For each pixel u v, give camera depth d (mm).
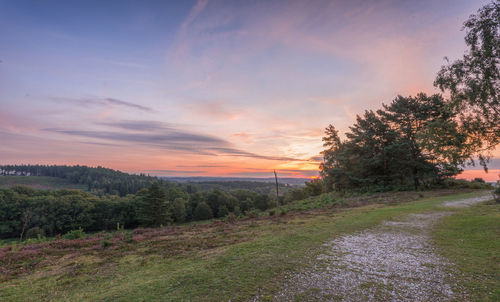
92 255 10781
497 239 9320
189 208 80062
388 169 41625
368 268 7172
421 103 35938
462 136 13555
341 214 19844
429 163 35875
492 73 11961
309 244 10172
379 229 13023
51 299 6168
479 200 22594
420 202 24344
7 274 8500
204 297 5578
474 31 12367
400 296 5320
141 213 58844
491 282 5781
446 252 8430
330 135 54938
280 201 86875
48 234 59094
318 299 5277
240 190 117188
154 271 7902
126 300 5660
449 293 5371
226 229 16094
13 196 64375
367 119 42375
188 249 10789
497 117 12531
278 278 6539
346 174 44031
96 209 67250
